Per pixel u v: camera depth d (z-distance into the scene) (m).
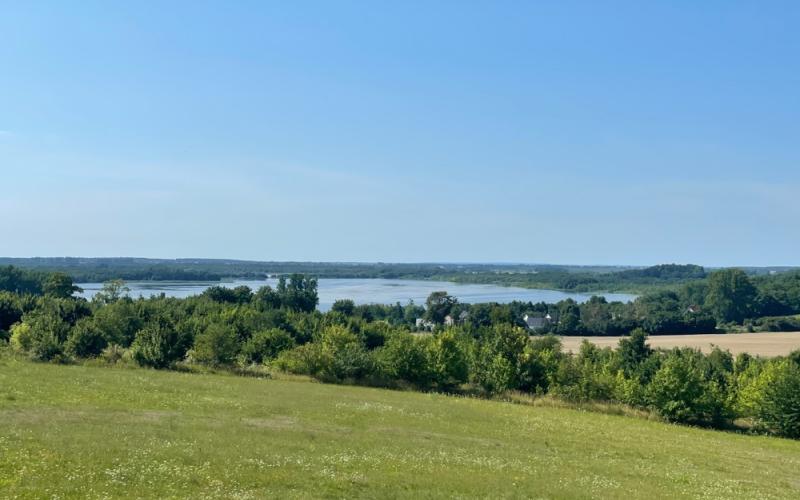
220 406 37.84
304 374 66.81
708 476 31.03
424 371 67.25
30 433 23.69
